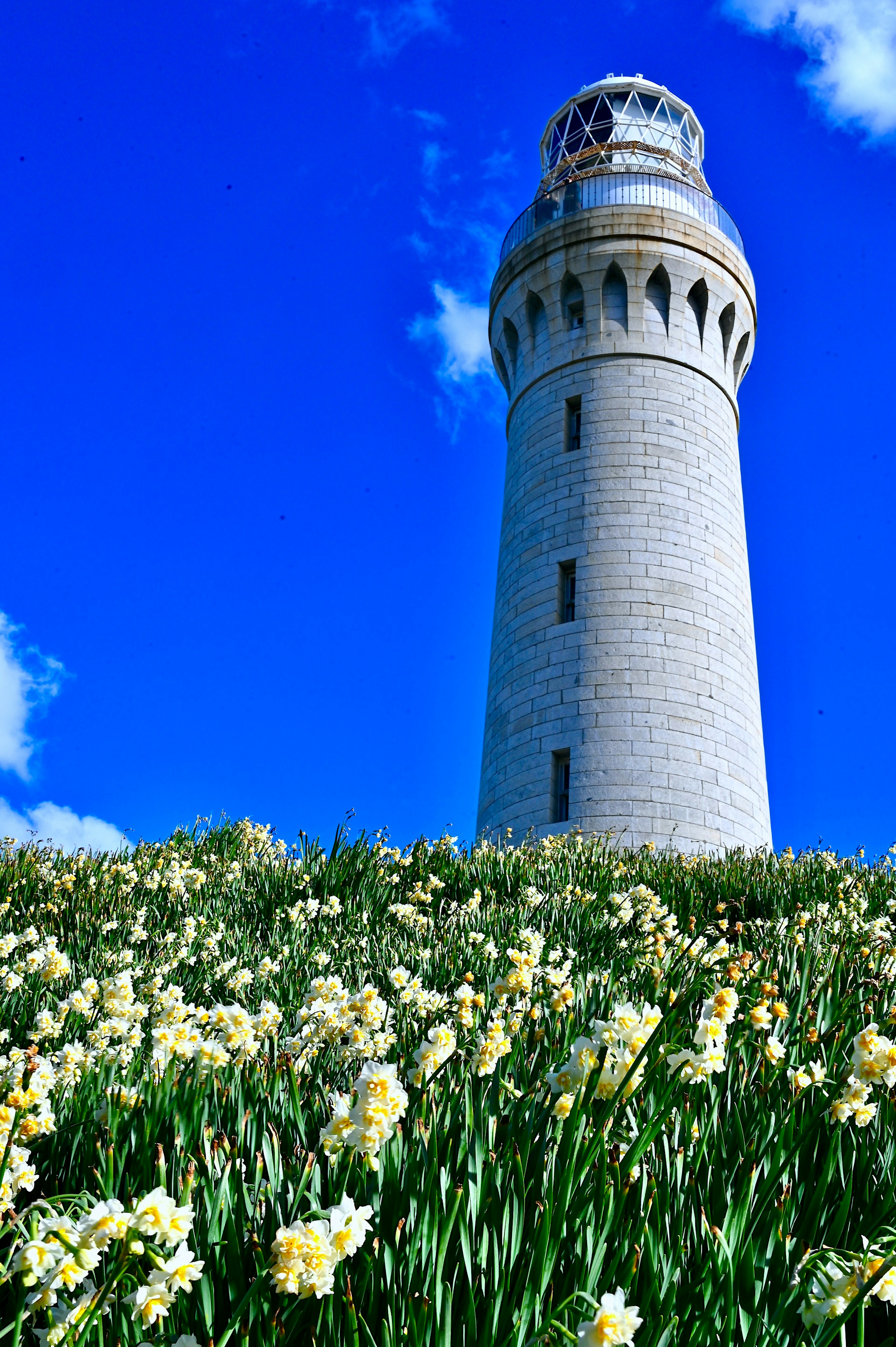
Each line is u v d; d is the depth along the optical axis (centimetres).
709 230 3006
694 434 2858
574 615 2700
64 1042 591
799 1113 415
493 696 2812
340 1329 302
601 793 2425
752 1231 348
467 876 1248
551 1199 332
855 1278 311
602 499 2741
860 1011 625
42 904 1109
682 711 2520
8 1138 356
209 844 1516
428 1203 328
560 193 3269
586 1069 362
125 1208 363
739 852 1708
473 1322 306
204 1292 308
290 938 948
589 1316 291
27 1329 313
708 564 2725
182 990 574
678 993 604
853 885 1201
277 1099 443
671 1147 404
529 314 3088
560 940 902
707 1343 309
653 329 2928
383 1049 470
